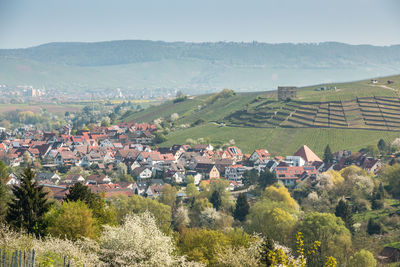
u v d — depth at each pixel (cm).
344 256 19088
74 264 8031
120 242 9581
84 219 12150
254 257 12888
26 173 12638
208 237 15100
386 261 19900
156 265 9462
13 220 12175
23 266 6556
